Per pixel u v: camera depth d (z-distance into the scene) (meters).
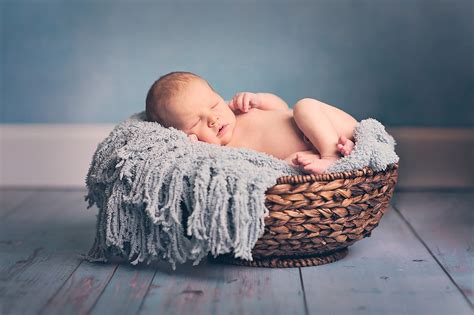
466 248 1.94
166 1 2.84
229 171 1.61
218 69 2.85
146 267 1.77
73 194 2.73
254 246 1.68
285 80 2.84
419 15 2.79
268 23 2.82
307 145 1.89
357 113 2.84
